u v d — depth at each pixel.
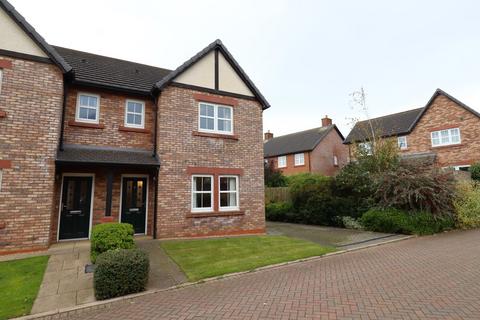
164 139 10.52
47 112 8.59
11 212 7.86
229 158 11.77
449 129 20.12
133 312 4.65
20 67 8.39
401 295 4.90
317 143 28.41
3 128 7.98
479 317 3.94
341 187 14.89
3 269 6.58
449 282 5.46
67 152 9.25
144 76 12.51
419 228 11.38
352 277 6.09
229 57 12.37
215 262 7.41
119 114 10.86
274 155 31.02
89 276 6.28
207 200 11.21
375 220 12.27
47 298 5.21
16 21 8.49
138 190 10.98
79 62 11.56
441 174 12.42
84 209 9.99
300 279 6.09
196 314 4.44
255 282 5.99
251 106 12.70
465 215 12.29
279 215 17.17
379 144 15.70
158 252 8.36
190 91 11.34
